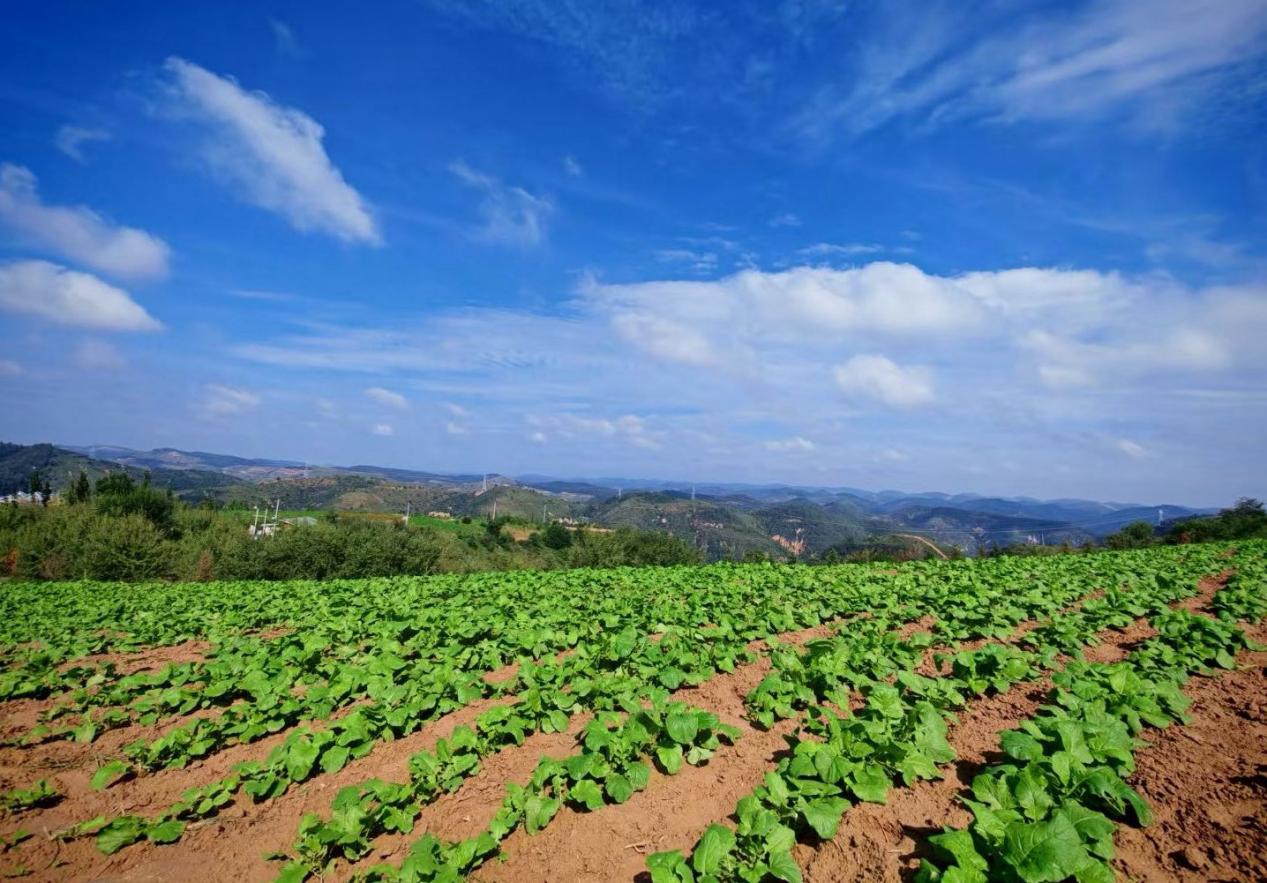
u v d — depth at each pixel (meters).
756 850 4.97
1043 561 25.67
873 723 6.71
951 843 4.52
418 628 14.00
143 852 5.86
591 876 5.20
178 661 13.02
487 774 7.04
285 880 5.12
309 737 7.86
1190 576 19.47
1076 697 7.48
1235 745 6.61
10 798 6.62
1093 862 4.19
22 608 20.27
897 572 23.34
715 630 12.27
